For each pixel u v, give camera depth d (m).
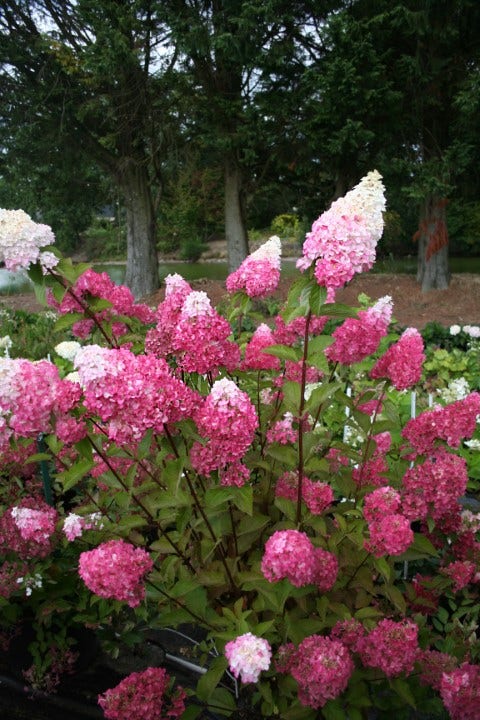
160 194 15.88
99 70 11.95
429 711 1.89
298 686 1.72
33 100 13.45
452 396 4.71
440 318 11.91
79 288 2.22
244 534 2.10
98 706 2.23
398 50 12.26
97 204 17.73
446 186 11.98
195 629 2.61
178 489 1.81
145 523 2.04
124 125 13.49
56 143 13.95
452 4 11.09
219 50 12.03
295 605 2.07
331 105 11.46
